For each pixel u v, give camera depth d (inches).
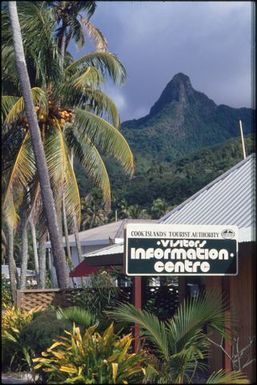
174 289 589.3
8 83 653.3
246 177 619.2
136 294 417.7
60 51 743.1
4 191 650.8
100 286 553.0
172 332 368.2
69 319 441.4
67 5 719.1
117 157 761.6
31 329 436.5
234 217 534.0
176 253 398.3
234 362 378.6
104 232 1419.8
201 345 380.8
